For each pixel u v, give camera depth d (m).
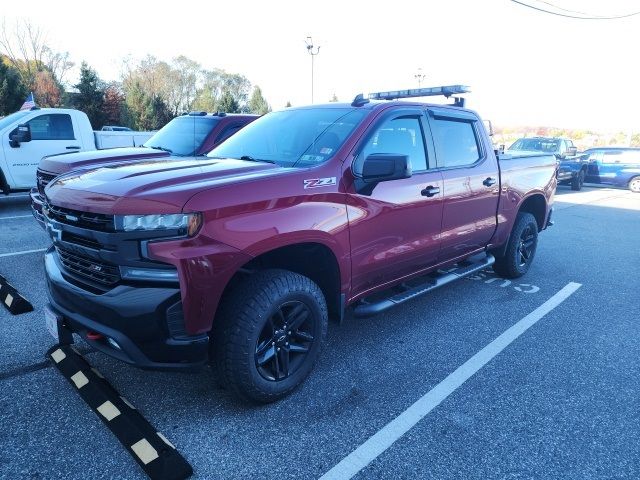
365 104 3.74
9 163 8.95
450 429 2.76
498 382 3.30
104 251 2.46
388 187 3.45
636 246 7.89
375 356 3.64
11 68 41.22
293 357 3.07
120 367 3.36
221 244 2.48
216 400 3.00
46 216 3.20
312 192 2.93
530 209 5.92
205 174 2.79
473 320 4.41
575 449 2.60
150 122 49.41
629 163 17.67
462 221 4.31
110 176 2.83
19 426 2.67
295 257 3.21
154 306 2.38
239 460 2.46
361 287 3.47
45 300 4.51
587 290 5.39
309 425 2.77
